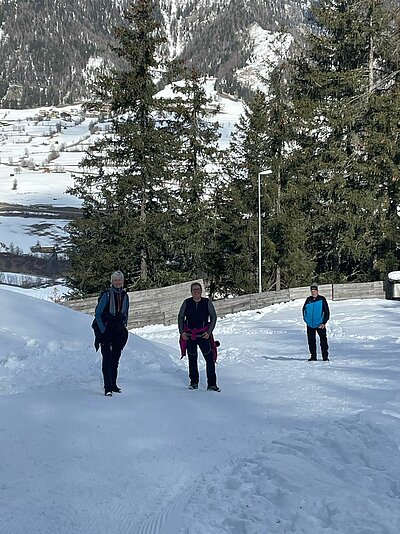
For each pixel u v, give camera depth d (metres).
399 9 36.69
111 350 9.27
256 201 37.03
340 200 36.91
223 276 38.62
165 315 26.05
